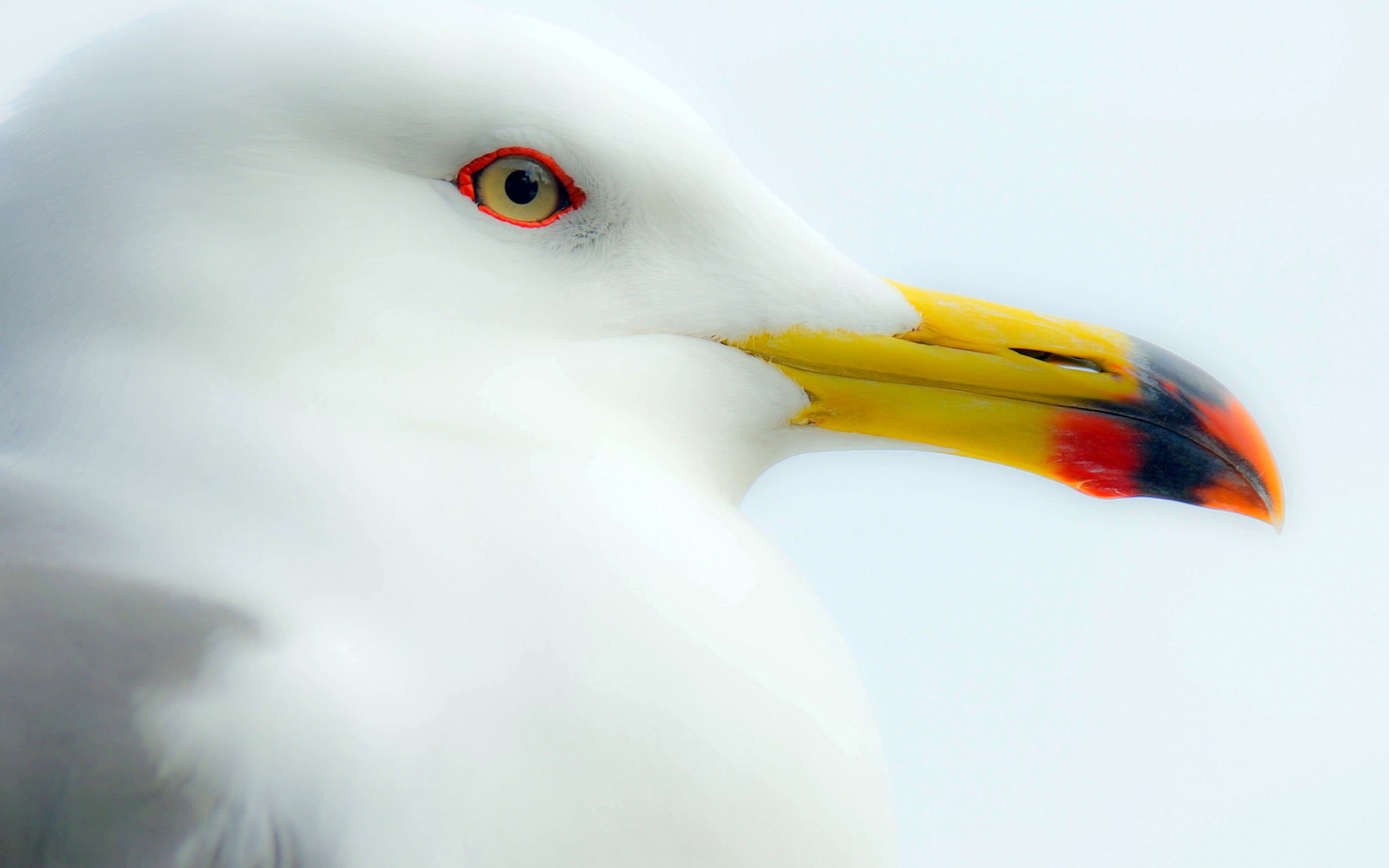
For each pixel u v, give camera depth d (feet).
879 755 7.60
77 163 7.55
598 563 7.54
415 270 7.56
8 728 7.47
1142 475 7.66
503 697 7.50
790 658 7.56
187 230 7.54
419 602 7.51
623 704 7.52
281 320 7.54
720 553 7.57
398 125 7.56
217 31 7.56
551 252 7.59
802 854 7.54
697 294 7.61
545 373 7.58
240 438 7.53
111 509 7.52
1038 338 7.65
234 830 7.46
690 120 7.61
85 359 7.54
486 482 7.54
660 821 7.51
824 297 7.63
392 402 7.55
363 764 7.47
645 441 7.59
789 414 7.64
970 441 7.66
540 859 7.50
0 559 7.50
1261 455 7.66
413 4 7.58
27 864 7.46
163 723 7.47
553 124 7.57
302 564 7.51
